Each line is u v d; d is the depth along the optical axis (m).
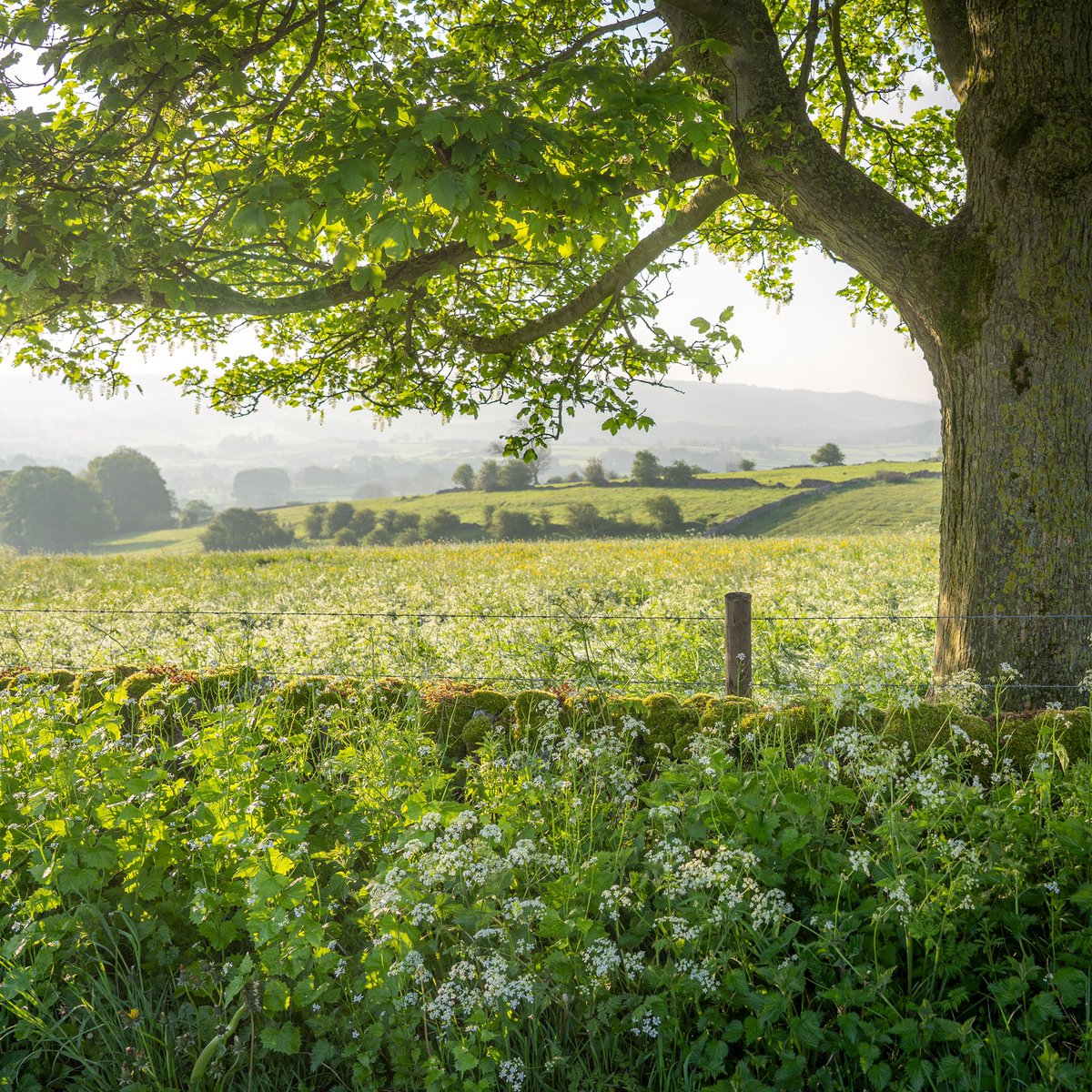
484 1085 3.10
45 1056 3.57
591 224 5.79
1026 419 5.98
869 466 97.25
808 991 3.63
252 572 20.52
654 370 8.89
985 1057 3.17
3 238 5.57
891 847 3.75
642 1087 3.23
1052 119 5.86
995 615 6.08
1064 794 4.11
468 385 9.86
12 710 5.09
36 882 4.18
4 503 152.12
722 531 64.62
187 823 4.32
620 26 8.06
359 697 5.55
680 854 3.50
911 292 6.45
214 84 6.00
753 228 11.52
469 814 3.64
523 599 13.31
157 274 5.80
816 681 6.65
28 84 5.73
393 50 8.60
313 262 7.32
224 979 3.62
